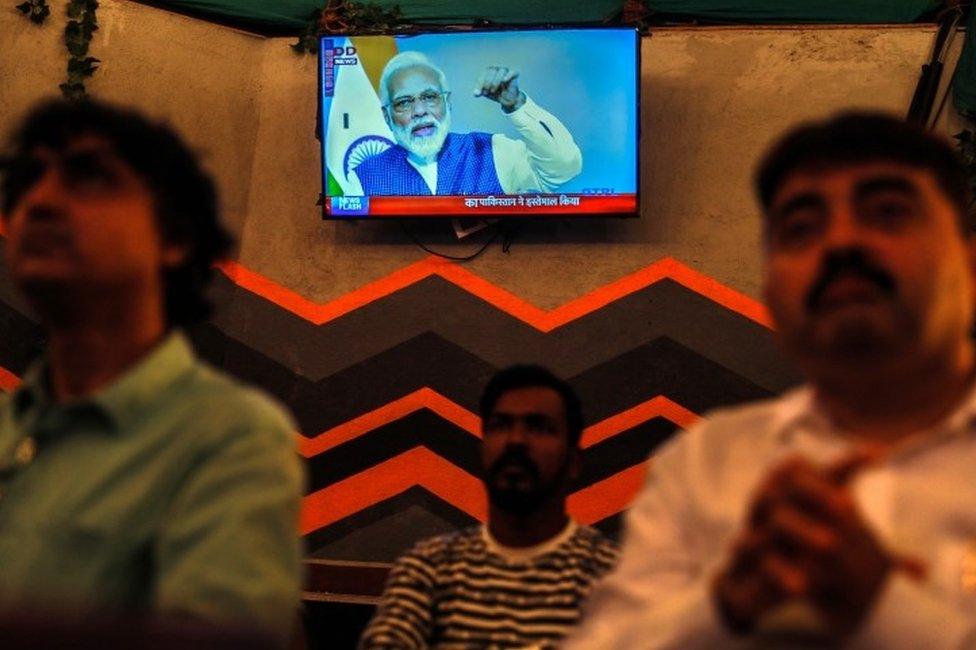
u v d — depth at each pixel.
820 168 1.23
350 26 5.29
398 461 5.07
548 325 5.09
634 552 1.32
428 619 2.93
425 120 5.04
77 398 1.45
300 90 5.34
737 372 5.00
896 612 0.99
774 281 1.24
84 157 1.44
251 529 1.26
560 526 3.03
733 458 1.29
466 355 5.11
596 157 4.96
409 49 5.07
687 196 5.10
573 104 4.98
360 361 5.15
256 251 5.27
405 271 5.20
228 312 5.22
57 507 1.32
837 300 1.17
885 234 1.18
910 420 1.23
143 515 1.30
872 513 1.16
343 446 5.11
